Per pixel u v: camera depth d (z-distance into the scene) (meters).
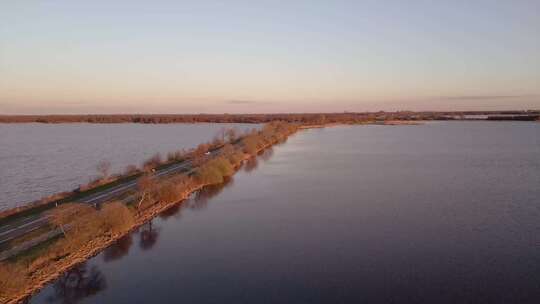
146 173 53.44
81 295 24.55
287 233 34.72
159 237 34.25
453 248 30.89
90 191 46.12
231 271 27.62
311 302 23.56
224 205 44.06
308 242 32.56
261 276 26.81
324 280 26.11
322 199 45.75
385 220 37.75
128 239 33.81
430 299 23.69
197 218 39.50
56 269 27.16
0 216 34.78
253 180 57.56
